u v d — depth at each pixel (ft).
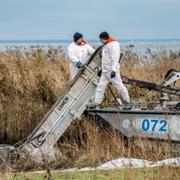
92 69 87.61
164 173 64.03
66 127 86.22
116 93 105.19
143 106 93.35
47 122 85.35
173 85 98.07
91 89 87.51
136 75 124.77
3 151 83.51
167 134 82.53
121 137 86.48
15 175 64.64
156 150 77.97
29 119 103.04
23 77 109.81
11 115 102.83
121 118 87.45
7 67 113.50
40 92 106.73
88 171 69.26
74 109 86.43
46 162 71.97
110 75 91.25
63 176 66.49
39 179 65.36
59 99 86.17
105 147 81.56
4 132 102.06
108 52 90.99
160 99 92.22
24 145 84.58
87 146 82.38
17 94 106.42
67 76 116.47
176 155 80.02
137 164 71.46
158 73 129.80
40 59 124.47
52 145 84.64
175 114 84.23
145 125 85.97
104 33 90.89
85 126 90.79
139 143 84.79
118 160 73.51
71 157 82.84
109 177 64.64
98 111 88.74
